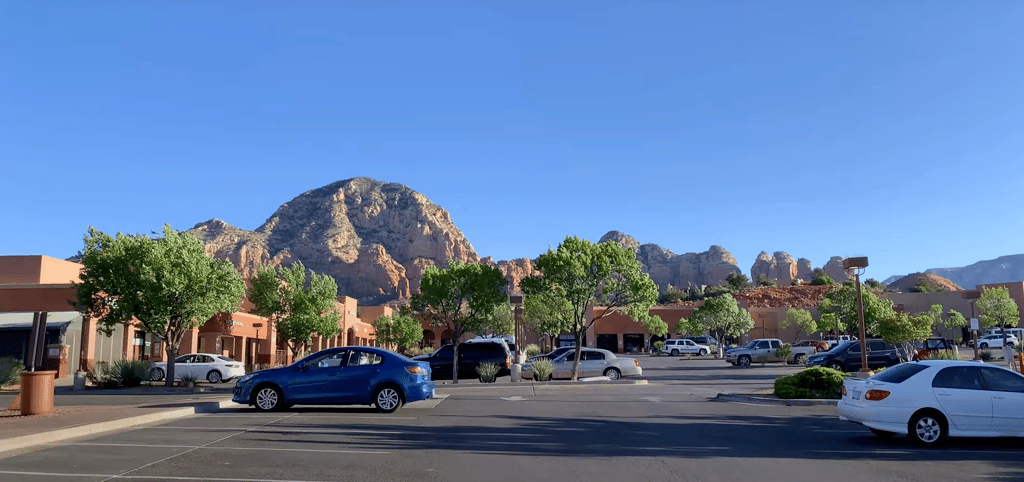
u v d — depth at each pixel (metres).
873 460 10.09
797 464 9.72
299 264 40.81
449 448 10.80
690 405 18.47
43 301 33.78
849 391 12.39
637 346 83.06
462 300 32.19
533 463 9.64
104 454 9.96
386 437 11.90
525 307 53.12
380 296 176.50
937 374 11.70
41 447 10.59
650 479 8.66
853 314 44.41
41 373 14.12
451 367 31.66
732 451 10.78
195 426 13.20
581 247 30.47
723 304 67.88
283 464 9.31
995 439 12.25
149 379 28.77
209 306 27.66
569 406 18.02
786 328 77.62
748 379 32.06
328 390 15.67
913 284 148.88
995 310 56.84
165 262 26.70
